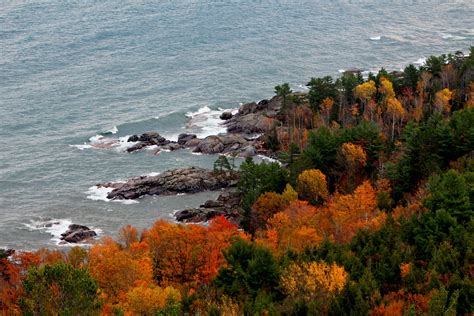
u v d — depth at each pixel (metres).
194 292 87.44
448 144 138.12
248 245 92.25
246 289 84.94
